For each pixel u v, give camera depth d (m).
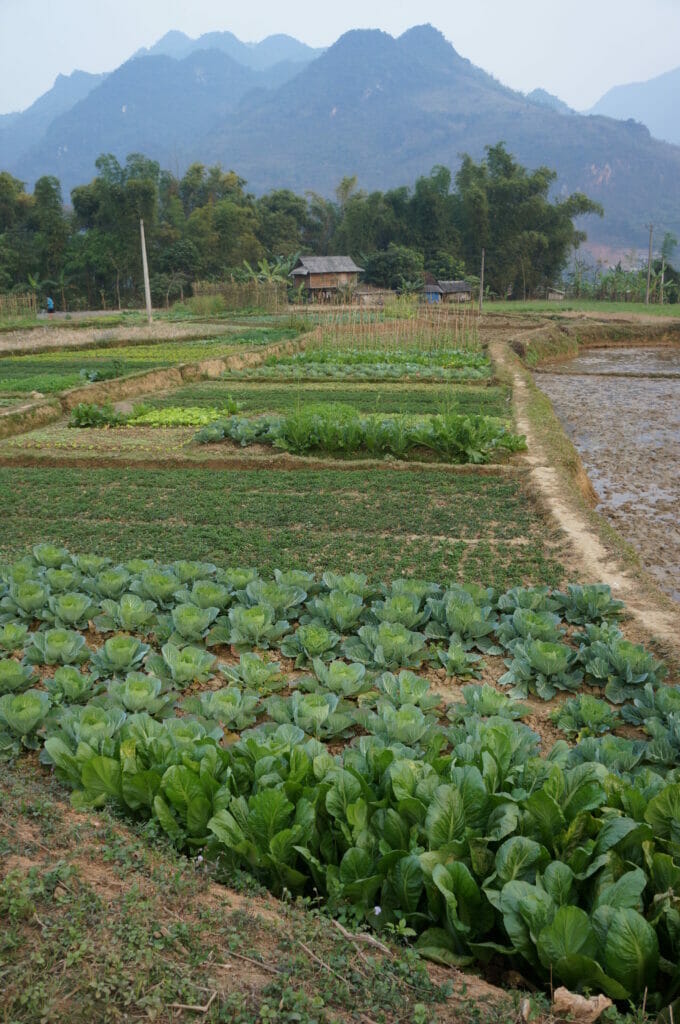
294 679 7.34
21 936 3.38
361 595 8.77
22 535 11.24
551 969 3.58
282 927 3.77
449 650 7.55
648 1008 3.56
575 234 90.88
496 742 4.97
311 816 4.34
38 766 5.94
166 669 7.24
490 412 19.92
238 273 74.88
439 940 3.91
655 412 23.00
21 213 76.38
